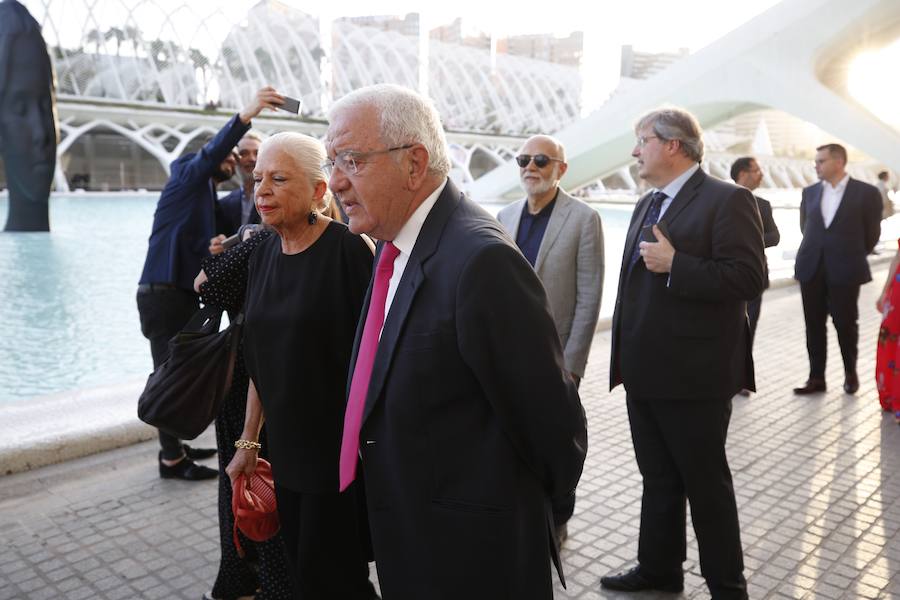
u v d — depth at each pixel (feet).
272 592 7.33
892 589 8.32
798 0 89.76
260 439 7.41
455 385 4.26
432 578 4.40
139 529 9.72
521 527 4.38
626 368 7.59
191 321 6.98
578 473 4.46
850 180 16.14
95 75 160.76
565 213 9.63
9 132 56.70
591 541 9.61
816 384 16.85
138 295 11.57
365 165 4.29
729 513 7.34
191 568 8.76
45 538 9.41
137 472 11.68
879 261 40.83
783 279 33.09
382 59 212.43
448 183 4.61
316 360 6.13
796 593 8.21
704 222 6.98
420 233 4.44
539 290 4.28
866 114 88.43
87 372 21.11
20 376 20.56
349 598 6.55
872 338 22.94
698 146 7.22
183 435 6.84
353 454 5.01
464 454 4.32
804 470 12.06
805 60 89.66
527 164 9.55
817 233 16.44
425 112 4.40
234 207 12.67
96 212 83.10
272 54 187.21
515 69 237.66
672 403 7.30
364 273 6.21
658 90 98.53
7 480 11.19
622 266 7.87
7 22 55.83
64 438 11.97
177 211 11.31
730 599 7.30
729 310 7.18
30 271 39.29
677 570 8.19
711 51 94.58
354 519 6.52
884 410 15.38
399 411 4.35
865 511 10.45
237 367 7.22
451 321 4.16
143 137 158.10
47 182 58.65
